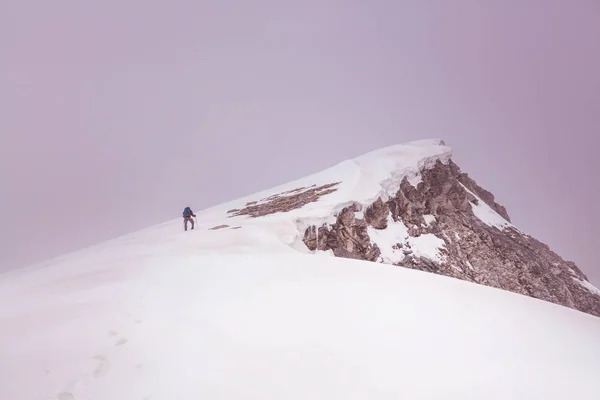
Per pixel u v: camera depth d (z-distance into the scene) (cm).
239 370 559
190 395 510
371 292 939
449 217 3419
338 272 1151
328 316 759
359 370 567
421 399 510
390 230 2919
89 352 618
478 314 852
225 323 711
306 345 632
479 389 541
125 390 527
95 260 1566
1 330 723
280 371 557
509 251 3178
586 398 543
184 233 2234
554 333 792
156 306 803
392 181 3331
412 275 1193
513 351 675
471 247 3142
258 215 2688
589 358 680
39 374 566
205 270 1132
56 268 1516
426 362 604
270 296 868
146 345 633
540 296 2888
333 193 2944
